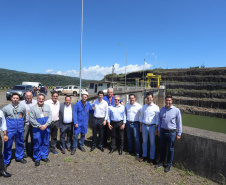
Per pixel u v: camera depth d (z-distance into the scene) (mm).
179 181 3438
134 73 83188
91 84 26578
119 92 14461
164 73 62000
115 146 4957
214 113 29203
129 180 3449
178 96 41688
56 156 4527
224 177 3217
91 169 3879
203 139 3520
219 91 37812
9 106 3766
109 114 4941
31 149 4566
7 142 3730
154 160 4398
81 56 14258
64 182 3285
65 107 4766
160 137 4000
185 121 25969
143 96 24172
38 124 3914
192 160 3689
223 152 3242
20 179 3326
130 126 4629
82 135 4965
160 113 3988
